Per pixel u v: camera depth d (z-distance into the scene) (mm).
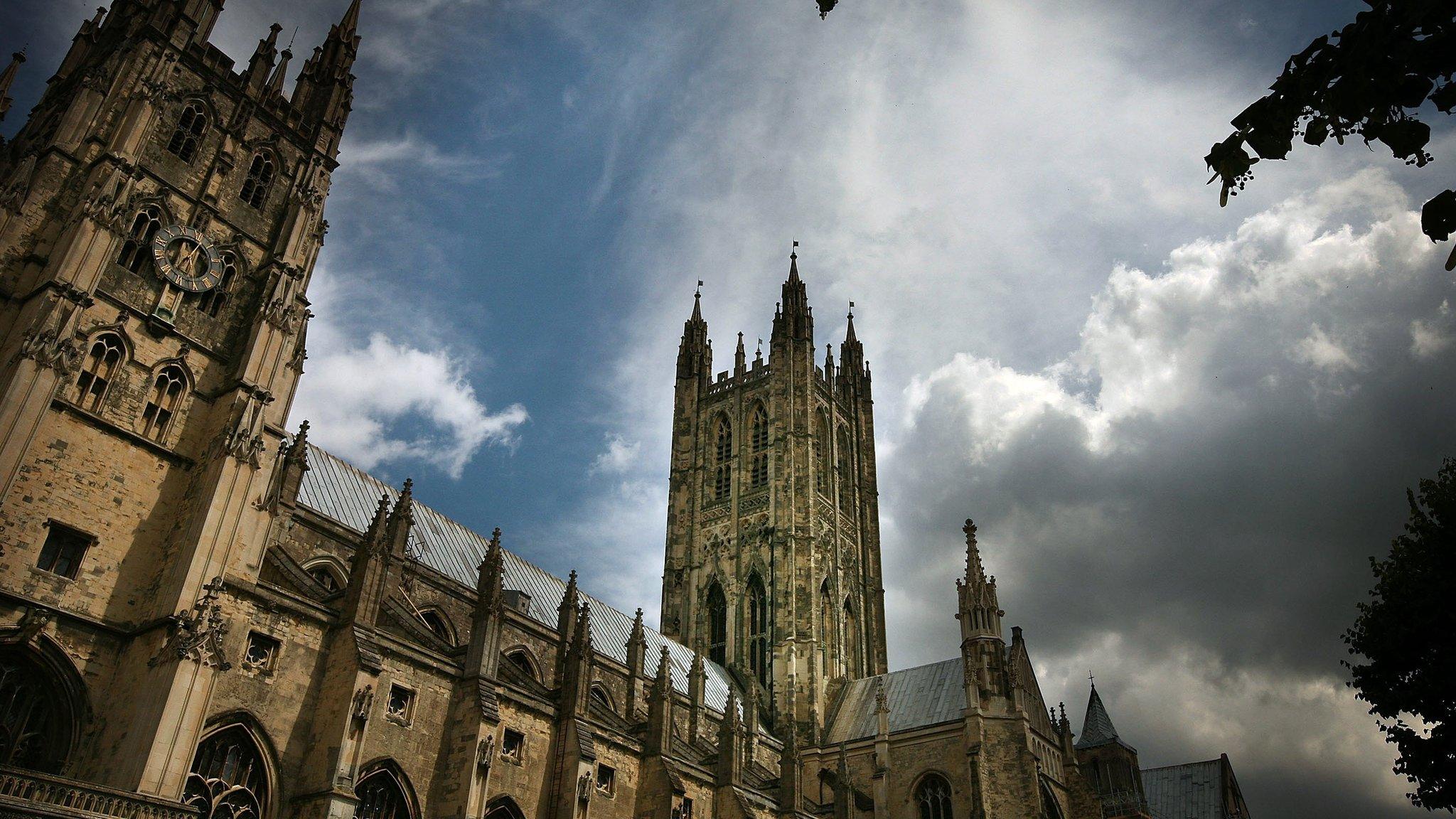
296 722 51188
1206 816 125562
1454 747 48219
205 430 56656
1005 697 94062
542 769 62438
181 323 57844
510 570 93125
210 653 47156
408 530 65688
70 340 50219
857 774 99625
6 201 53125
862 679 118125
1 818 34906
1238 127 15117
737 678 116250
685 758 77500
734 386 139000
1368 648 52250
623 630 103625
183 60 62844
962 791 91750
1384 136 14211
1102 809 103812
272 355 59156
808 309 140000
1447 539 50125
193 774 46500
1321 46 14633
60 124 57188
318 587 58969
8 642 44750
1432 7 13484
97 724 46938
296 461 67625
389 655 55906
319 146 69812
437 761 56844
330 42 76125
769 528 123438
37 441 48812
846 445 143000
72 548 49312
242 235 63000
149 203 57875
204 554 50750
